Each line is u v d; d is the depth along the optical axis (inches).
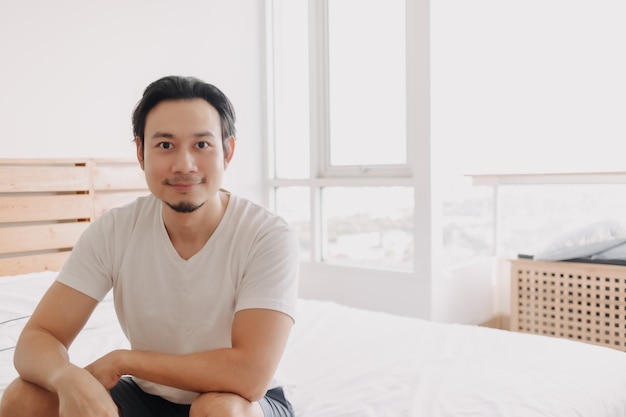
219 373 34.7
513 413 47.7
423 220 115.8
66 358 36.7
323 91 136.1
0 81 94.8
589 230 101.7
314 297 137.8
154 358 35.7
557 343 68.1
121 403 40.4
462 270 123.5
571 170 112.2
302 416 49.3
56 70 102.4
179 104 37.6
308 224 141.3
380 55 125.4
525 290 109.8
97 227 42.3
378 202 127.4
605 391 54.6
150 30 118.3
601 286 98.8
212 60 131.9
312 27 135.0
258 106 144.6
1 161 93.4
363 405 51.0
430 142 113.9
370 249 130.3
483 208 134.6
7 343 65.7
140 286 40.6
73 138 105.3
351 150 133.0
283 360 64.1
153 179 38.0
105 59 110.2
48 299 39.9
